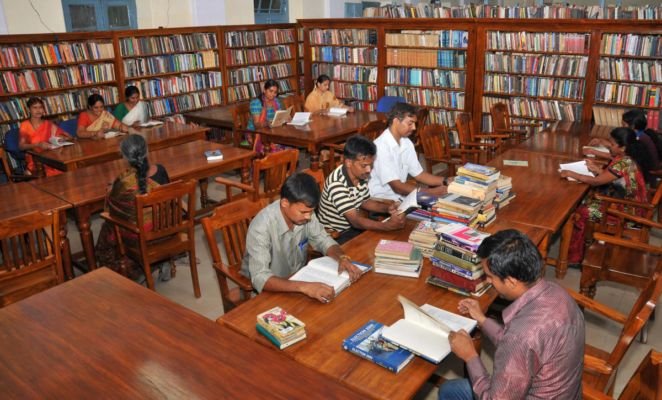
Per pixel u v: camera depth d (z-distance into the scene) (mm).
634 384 1603
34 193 3719
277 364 1616
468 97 7082
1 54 5719
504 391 1549
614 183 3871
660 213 4746
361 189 3223
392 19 7387
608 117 6141
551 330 1548
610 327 3346
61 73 6223
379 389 1636
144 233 3393
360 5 10594
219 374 1563
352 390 1615
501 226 2955
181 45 7355
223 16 8148
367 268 2393
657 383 1477
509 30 6605
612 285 3895
